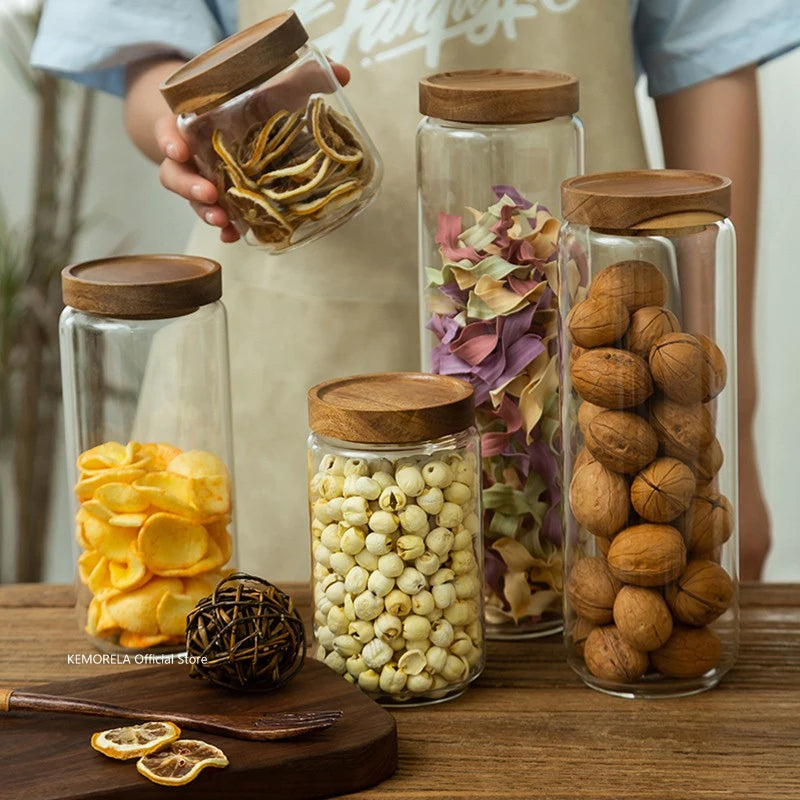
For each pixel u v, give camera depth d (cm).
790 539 218
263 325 134
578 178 89
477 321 96
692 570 86
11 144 230
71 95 225
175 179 106
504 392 96
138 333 96
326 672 89
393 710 88
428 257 101
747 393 146
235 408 138
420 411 84
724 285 87
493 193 97
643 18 137
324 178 97
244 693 86
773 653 95
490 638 101
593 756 81
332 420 85
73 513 102
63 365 101
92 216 228
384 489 86
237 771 76
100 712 82
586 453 87
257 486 138
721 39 134
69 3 132
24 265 221
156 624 96
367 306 130
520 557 98
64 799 74
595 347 84
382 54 122
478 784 78
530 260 95
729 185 84
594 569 88
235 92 96
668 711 87
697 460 85
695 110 138
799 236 205
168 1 131
